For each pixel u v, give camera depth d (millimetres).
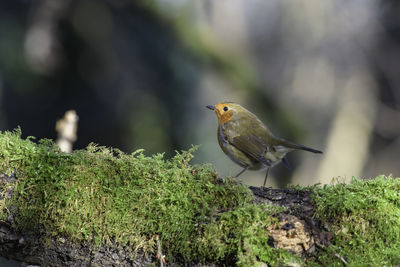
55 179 3588
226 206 3617
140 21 13672
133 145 14141
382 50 21109
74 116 6641
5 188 3582
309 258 3426
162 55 14141
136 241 3580
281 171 17234
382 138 20562
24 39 12906
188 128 14742
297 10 22266
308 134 17453
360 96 21047
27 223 3582
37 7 12547
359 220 3473
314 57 22734
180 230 3535
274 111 14633
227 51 14766
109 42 13680
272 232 3438
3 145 3629
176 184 3623
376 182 3645
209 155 14789
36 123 13977
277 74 23516
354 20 21234
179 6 14281
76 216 3570
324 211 3529
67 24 12938
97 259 3635
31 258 3709
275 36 23734
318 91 22359
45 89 13586
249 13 23547
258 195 3771
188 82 14578
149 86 14414
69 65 13406
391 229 3438
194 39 14070
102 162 3650
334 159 19375
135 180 3609
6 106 13531
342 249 3420
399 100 20672
